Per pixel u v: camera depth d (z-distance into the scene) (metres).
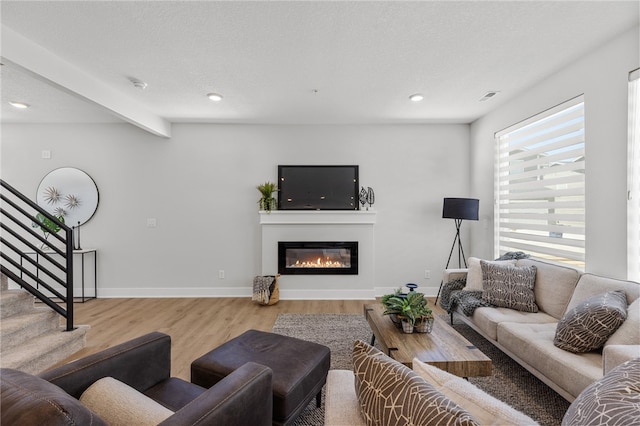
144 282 4.38
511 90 3.18
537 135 3.09
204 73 2.75
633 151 2.14
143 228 4.36
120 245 4.35
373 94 3.27
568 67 2.64
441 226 4.45
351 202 4.41
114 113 3.20
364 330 3.13
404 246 4.46
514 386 2.11
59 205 4.28
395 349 1.81
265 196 4.23
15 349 2.35
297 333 3.05
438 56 2.48
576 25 2.07
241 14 1.94
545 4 1.87
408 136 4.43
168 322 3.40
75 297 4.31
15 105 3.56
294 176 4.40
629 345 1.48
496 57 2.50
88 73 2.73
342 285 4.29
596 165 2.40
